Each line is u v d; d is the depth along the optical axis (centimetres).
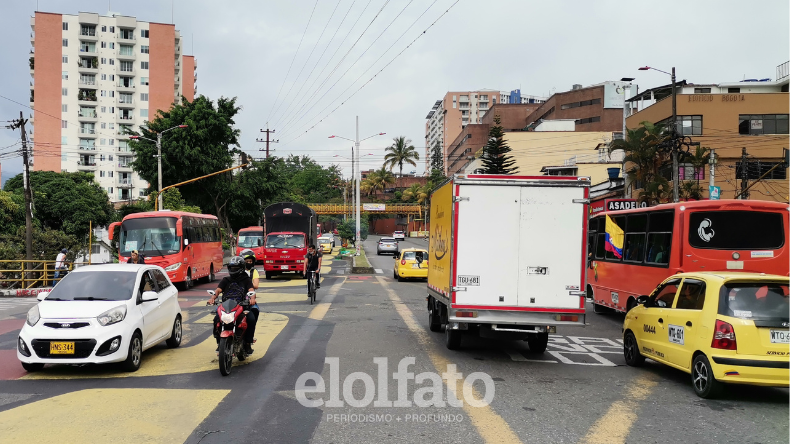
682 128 3697
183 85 10056
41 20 8850
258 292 2241
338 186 13038
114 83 9156
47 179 5453
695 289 826
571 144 7050
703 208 1240
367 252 6022
